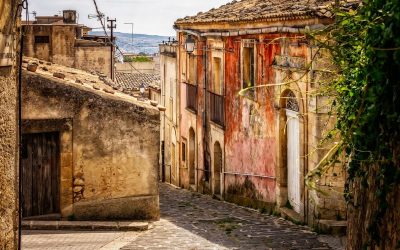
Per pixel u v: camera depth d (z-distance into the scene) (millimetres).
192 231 14688
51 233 13914
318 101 14742
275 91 17344
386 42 5184
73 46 33188
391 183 5430
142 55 64875
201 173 25188
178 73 29266
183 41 28203
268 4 19984
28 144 14625
